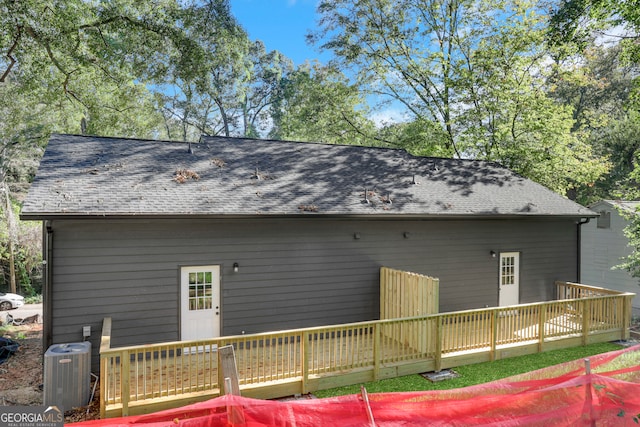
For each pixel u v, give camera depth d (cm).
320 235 884
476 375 719
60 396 583
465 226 1043
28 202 656
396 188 1038
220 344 593
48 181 741
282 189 903
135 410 544
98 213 666
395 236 959
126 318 732
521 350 825
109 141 990
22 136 1986
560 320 927
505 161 1736
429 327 739
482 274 1064
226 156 1028
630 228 1212
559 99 2550
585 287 1073
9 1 1233
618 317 944
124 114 2031
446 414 353
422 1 1945
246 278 821
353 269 916
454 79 1786
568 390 381
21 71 1631
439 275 1010
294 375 644
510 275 1112
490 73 1677
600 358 471
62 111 1927
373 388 662
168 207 730
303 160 1108
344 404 343
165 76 1616
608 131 2308
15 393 673
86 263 706
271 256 842
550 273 1161
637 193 1178
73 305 699
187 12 1561
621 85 2378
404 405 351
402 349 731
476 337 791
